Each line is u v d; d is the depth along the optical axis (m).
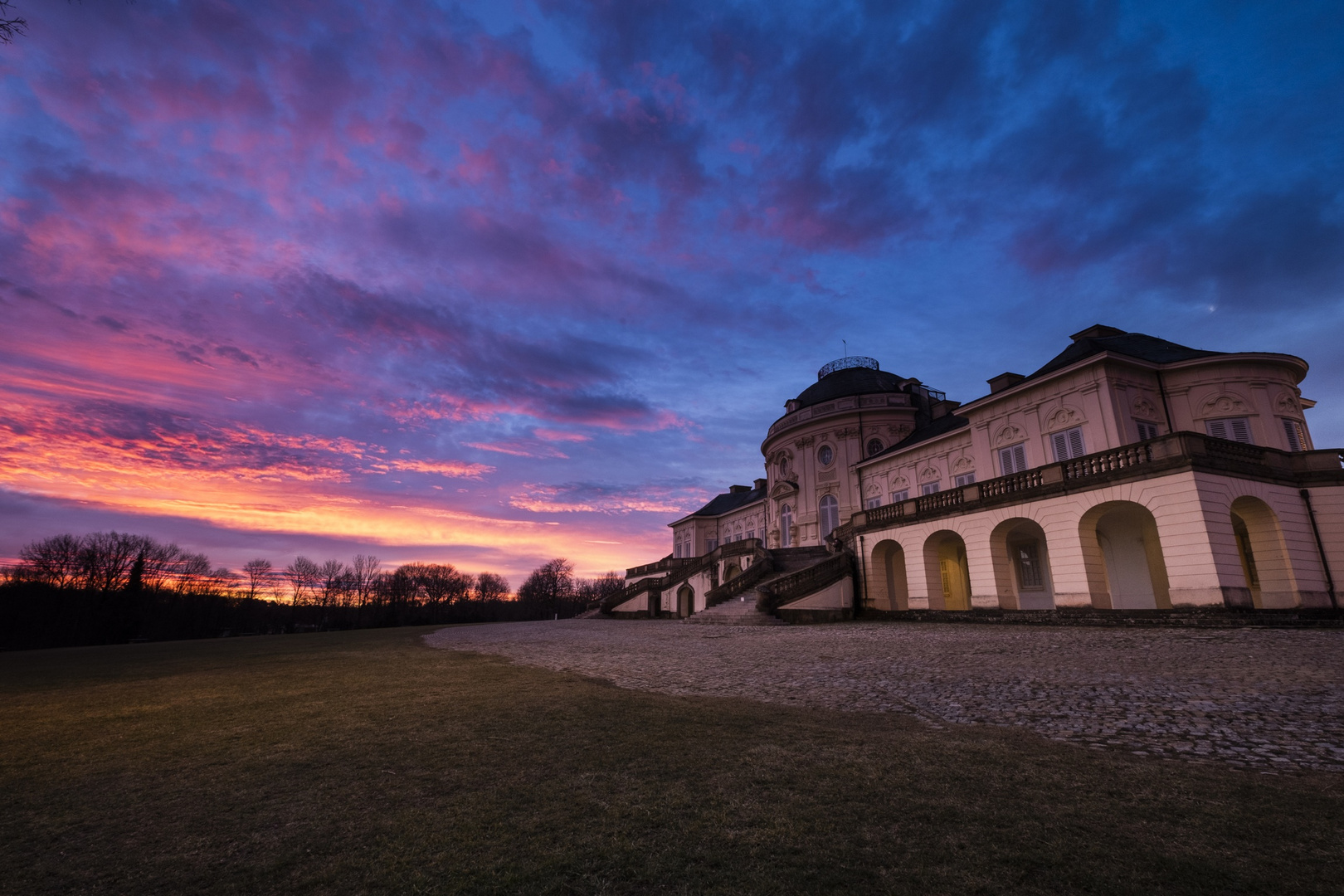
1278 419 21.72
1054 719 7.38
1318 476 18.73
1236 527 22.08
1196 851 3.73
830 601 28.61
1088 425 23.39
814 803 4.68
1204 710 7.41
